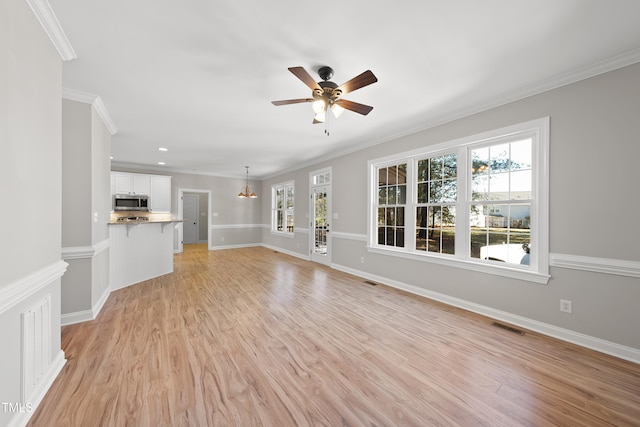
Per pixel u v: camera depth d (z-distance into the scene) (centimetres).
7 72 126
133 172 656
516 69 224
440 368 193
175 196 729
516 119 267
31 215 147
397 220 411
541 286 250
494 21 168
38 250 155
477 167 311
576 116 229
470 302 306
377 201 445
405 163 397
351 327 261
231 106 298
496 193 293
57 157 180
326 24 170
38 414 144
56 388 165
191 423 140
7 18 126
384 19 166
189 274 479
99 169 305
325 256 566
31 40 147
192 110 310
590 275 223
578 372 188
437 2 152
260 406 153
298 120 344
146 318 279
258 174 807
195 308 309
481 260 304
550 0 150
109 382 172
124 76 233
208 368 190
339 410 151
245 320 275
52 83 173
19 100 136
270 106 299
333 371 188
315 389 169
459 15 162
